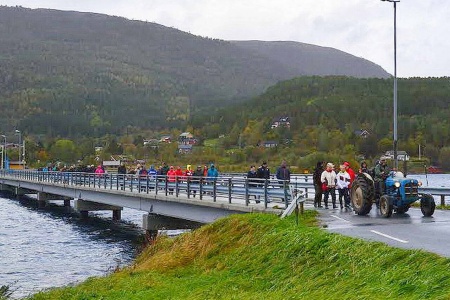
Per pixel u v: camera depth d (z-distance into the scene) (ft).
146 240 117.39
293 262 51.70
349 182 84.99
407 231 59.36
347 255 47.91
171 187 120.78
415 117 524.11
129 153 566.36
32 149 605.31
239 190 91.86
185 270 64.34
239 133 565.12
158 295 52.65
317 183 88.33
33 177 269.44
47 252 116.57
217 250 66.49
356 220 70.18
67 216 199.11
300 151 441.68
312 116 561.43
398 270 40.73
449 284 35.35
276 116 587.27
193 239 72.38
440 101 573.33
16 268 98.37
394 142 106.11
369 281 40.96
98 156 558.97
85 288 61.77
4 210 225.97
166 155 507.71
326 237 53.21
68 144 594.65
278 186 81.41
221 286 51.57
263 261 56.29
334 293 40.32
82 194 187.42
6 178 344.90
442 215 75.72
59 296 59.36
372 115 554.05
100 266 99.86
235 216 73.15
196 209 107.24
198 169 123.95
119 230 156.25
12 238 138.92
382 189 76.54
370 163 348.38
